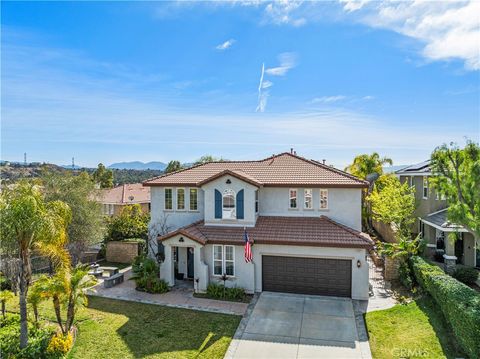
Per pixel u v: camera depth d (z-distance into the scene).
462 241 25.95
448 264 23.38
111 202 49.50
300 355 14.43
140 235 33.38
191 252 24.89
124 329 16.91
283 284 21.89
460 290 15.10
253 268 21.81
